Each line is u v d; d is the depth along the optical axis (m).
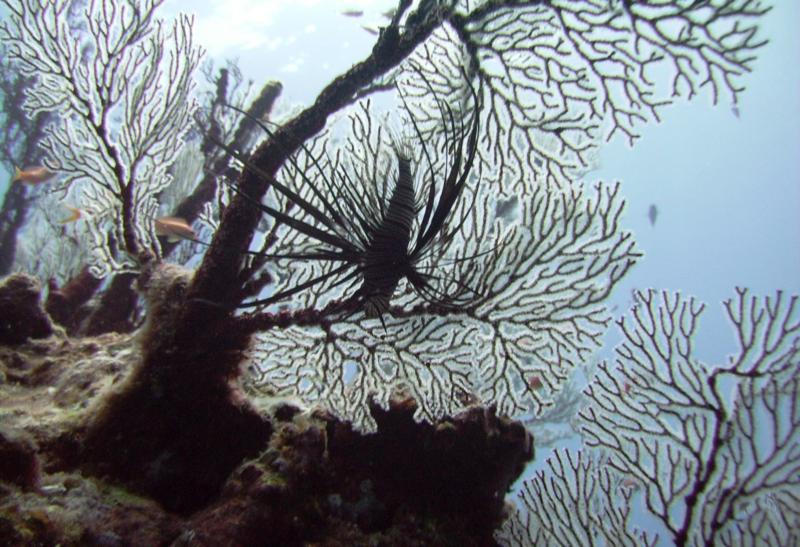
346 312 3.07
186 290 3.02
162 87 3.90
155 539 2.54
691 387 3.65
